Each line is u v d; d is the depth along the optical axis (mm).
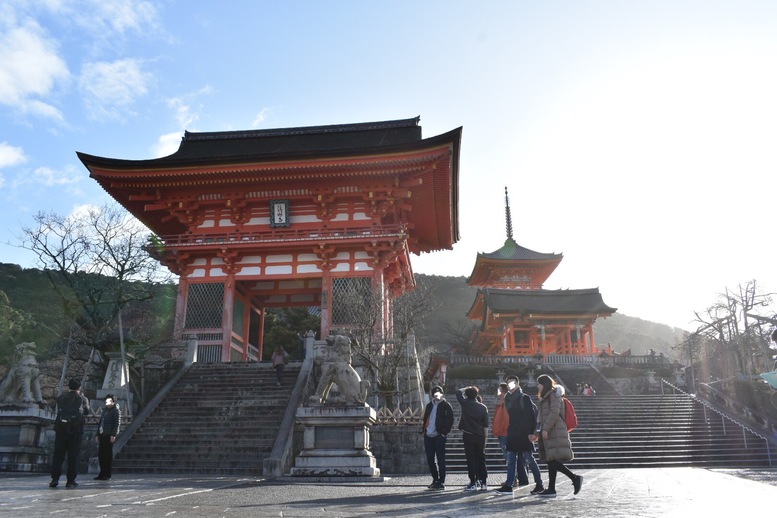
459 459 22891
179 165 37250
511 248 87188
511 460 11031
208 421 22891
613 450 26344
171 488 11719
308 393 24422
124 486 12312
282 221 38812
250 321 42781
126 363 25484
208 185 38969
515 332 73812
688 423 30859
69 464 12211
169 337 36031
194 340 30812
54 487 11789
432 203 43969
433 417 12680
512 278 83000
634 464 24672
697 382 45344
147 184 38750
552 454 10297
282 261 38281
